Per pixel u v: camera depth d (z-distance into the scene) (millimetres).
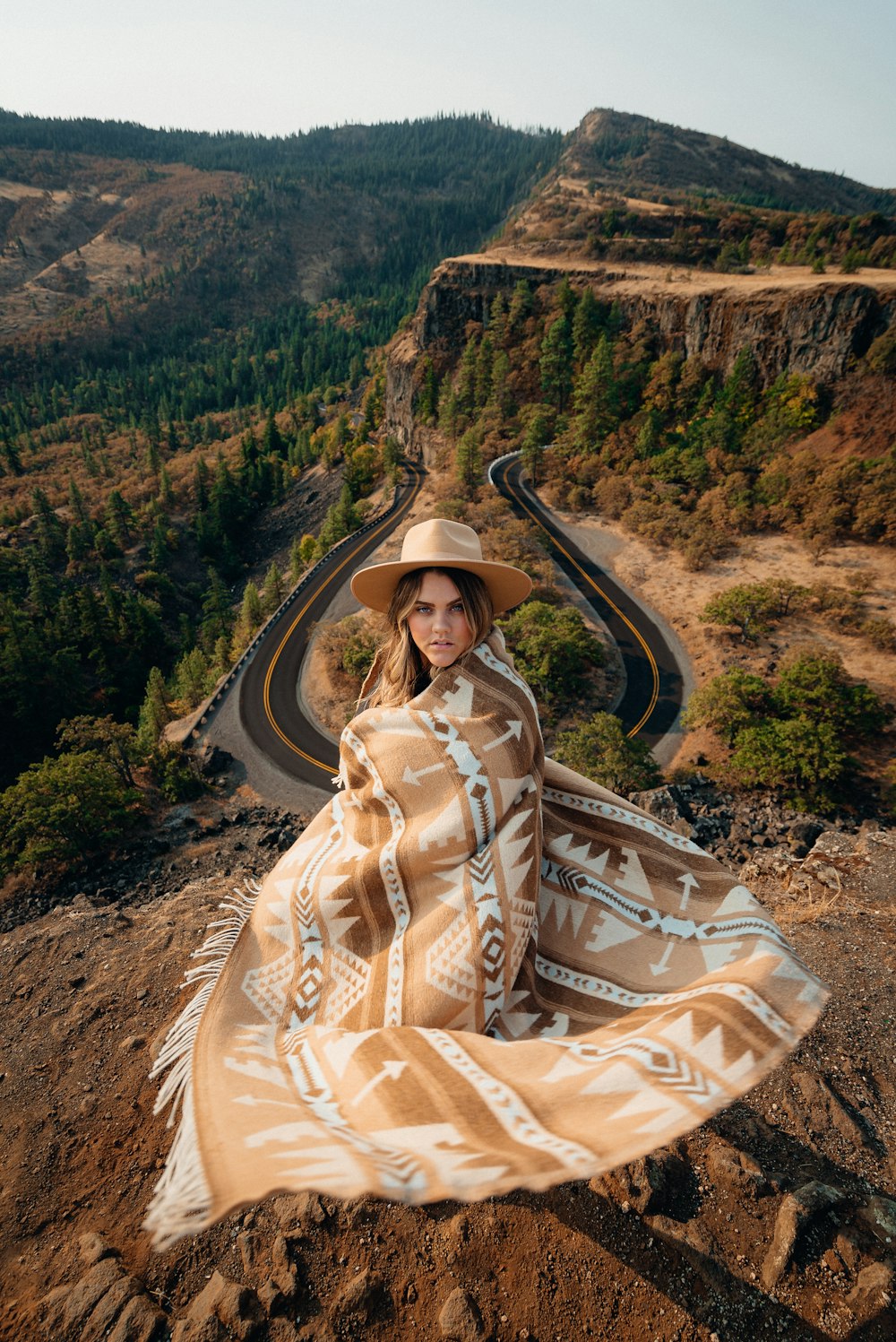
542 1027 1756
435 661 2062
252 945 2074
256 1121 1392
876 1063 6234
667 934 1949
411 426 113250
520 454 88375
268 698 45188
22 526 117938
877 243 90375
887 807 29375
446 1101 1350
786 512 57469
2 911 25359
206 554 120438
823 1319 3994
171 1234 1052
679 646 45562
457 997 1682
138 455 175875
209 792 35688
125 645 79250
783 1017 1416
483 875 1772
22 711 62031
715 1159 4902
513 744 1936
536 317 101812
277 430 162125
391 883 1878
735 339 77562
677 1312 4090
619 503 67250
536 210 163625
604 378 80375
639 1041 1432
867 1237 4359
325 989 1907
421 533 2078
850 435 64562
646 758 30781
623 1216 4531
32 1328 4602
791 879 11148
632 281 96250
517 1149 1162
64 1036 7641
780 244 118625
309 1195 4938
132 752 36594
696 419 79438
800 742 30641
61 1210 5535
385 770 1969
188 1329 4320
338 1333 4199
